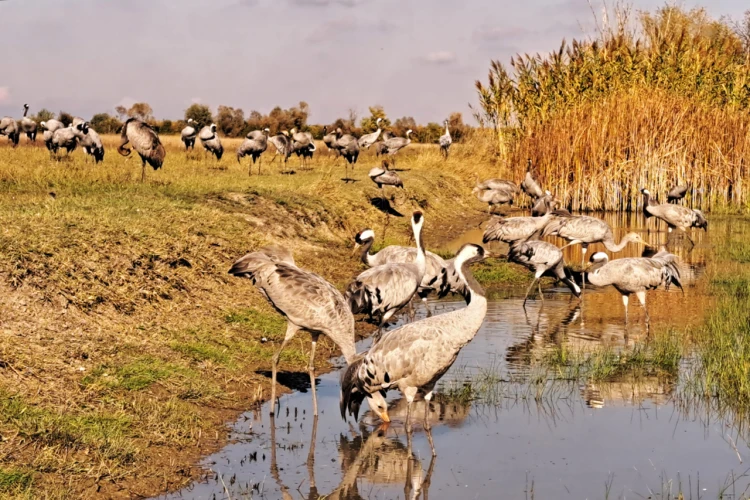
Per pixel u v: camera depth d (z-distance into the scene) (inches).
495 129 1243.2
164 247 442.9
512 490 253.4
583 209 1088.8
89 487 236.1
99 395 291.4
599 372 375.9
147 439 270.4
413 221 413.1
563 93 1154.0
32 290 347.3
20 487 224.1
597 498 246.5
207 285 440.8
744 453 283.3
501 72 1190.9
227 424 301.7
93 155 976.3
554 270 546.6
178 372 324.8
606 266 474.9
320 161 1278.3
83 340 329.7
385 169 869.8
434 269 482.3
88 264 386.3
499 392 350.6
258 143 987.3
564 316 506.3
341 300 325.7
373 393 304.8
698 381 362.9
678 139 1076.5
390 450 288.5
